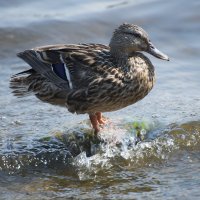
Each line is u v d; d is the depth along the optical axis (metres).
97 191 10.55
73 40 17.44
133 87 11.80
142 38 11.93
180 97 14.22
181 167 11.29
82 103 11.84
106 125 12.64
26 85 12.23
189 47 16.77
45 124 13.05
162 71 15.61
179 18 18.05
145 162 11.54
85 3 19.41
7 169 11.45
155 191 10.44
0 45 17.03
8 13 18.78
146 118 13.05
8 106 13.94
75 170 11.37
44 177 11.15
